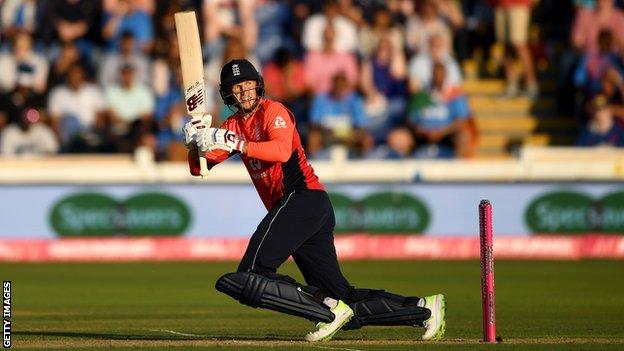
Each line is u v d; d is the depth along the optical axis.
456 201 66.06
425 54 72.31
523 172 67.06
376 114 72.31
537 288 48.09
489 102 77.75
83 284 50.38
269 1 76.12
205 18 72.19
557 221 66.19
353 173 66.25
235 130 27.12
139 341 28.16
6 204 64.44
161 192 65.25
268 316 37.62
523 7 76.69
